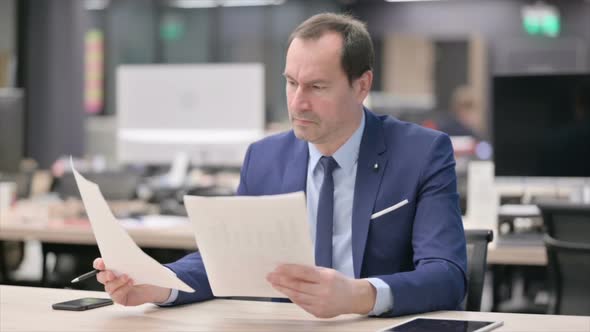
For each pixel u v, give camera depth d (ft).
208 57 40.86
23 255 15.07
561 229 9.85
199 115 14.93
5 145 15.80
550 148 12.11
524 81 12.19
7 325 5.27
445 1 38.19
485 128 37.65
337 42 6.14
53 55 31.22
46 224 11.73
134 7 40.40
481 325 5.10
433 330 4.95
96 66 39.63
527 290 13.79
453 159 6.68
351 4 39.06
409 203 6.52
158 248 12.04
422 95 38.65
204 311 5.79
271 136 7.27
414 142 6.68
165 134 15.10
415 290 5.57
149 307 5.96
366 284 5.36
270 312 5.74
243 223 5.03
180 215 13.70
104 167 22.07
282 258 5.06
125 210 14.24
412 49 38.70
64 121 31.24
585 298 9.82
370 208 6.55
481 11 37.86
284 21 39.83
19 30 31.19
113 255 5.46
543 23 37.09
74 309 5.80
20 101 15.88
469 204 12.26
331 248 6.57
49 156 30.99
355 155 6.66
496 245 10.29
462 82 38.17
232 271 5.28
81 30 31.71
